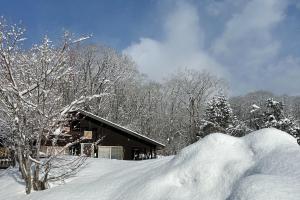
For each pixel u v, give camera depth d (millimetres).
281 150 7594
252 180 6117
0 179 15391
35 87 13305
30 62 13773
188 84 61094
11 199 12391
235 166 7871
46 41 13703
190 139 55531
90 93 46062
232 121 51500
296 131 40312
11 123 13594
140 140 33031
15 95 12930
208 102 54031
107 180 11250
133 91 58594
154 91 62594
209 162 8406
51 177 13117
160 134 58375
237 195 5961
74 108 14844
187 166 8633
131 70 58406
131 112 56125
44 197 11172
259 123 44156
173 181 8570
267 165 7086
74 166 14234
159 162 11406
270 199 5387
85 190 10719
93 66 50938
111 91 51156
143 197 8492
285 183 5777
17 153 13688
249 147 8492
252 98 70812
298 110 63750
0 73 13062
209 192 7672
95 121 32219
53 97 14016
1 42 12852
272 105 42219
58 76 13859
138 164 12672
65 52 14266
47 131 14320
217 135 9188
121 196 9312
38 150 13016
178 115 60844
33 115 13211
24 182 14070
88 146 29391
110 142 32531
